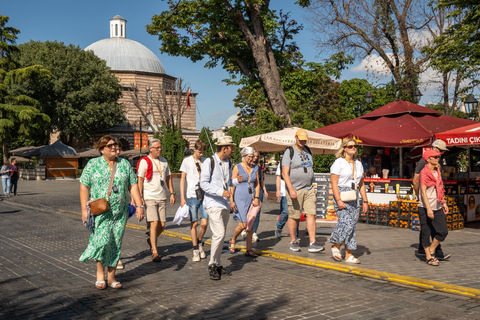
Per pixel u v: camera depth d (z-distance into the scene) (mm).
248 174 7332
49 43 52688
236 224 11133
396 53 22094
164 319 4344
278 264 6828
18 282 5742
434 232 6566
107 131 58688
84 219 5297
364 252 7500
